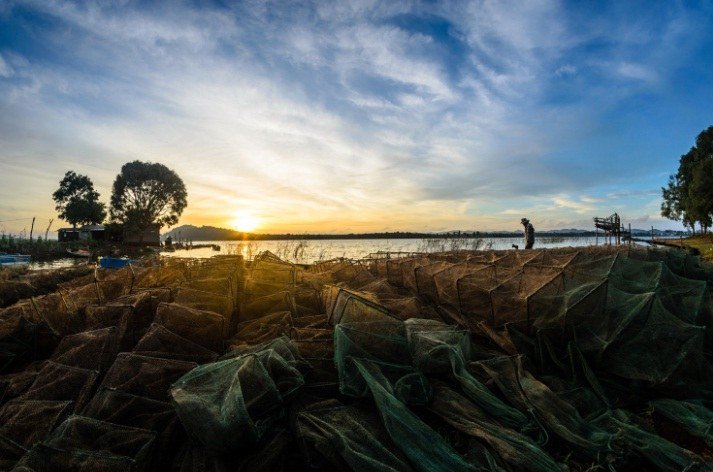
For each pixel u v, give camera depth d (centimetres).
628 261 809
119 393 403
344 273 1137
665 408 492
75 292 834
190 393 380
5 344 596
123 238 6194
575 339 580
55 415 398
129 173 6112
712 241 3578
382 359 493
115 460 310
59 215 7025
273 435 384
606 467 386
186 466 345
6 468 334
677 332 541
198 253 5453
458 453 377
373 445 344
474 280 781
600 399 503
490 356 578
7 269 1712
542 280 701
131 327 612
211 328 595
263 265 895
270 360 428
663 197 5709
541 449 374
